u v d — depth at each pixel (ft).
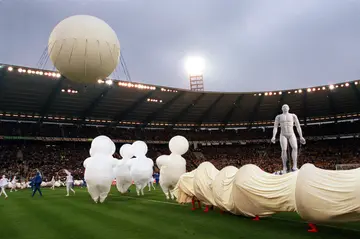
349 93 143.43
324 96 149.69
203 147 199.93
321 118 179.42
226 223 34.32
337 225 32.22
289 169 72.49
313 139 190.49
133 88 130.82
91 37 34.06
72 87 119.75
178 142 61.26
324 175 27.96
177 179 60.18
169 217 39.37
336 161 161.89
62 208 50.85
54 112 145.48
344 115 172.55
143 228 32.40
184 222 35.45
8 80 108.47
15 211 48.60
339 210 26.00
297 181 28.68
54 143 169.89
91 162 57.98
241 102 161.38
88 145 179.32
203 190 43.27
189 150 192.13
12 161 144.46
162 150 189.26
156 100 145.38
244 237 27.50
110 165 58.49
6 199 69.10
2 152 148.97
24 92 119.65
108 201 60.54
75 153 166.81
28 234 31.07
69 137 164.86
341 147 176.65
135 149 72.13
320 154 174.50
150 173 71.31
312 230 29.55
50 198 69.31
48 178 131.44
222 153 192.85
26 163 145.28
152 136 188.44
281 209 31.83
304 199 27.71
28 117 147.43
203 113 174.40
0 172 131.85
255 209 34.91
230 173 40.73
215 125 194.39
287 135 57.06
